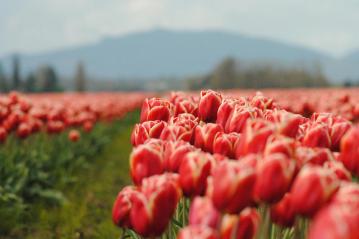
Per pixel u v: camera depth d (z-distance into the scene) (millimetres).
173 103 5207
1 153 11125
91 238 9141
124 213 2719
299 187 2213
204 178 2660
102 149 19844
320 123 3438
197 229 2018
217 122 4016
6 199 9242
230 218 2277
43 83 135000
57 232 9289
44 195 10695
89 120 15820
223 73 156625
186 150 2969
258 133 2695
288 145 2537
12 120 10812
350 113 9938
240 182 2172
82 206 10836
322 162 2867
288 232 3318
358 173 2963
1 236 8938
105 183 13805
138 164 2875
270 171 2268
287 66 160875
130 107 34500
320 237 1669
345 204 1811
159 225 2461
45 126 13711
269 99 4516
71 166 13875
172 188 2459
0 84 137875
